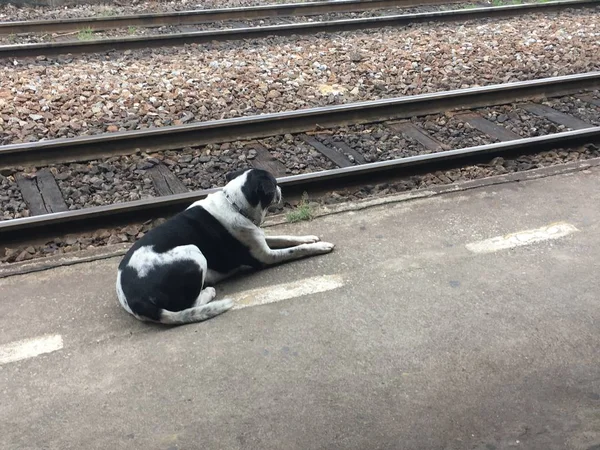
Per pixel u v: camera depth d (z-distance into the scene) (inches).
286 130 191.9
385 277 133.3
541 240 143.5
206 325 122.0
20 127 187.8
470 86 223.3
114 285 132.0
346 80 226.4
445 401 107.8
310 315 124.0
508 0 343.9
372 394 109.0
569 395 108.7
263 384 110.7
